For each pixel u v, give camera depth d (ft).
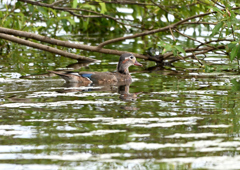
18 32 64.49
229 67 59.11
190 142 27.27
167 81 49.70
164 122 31.53
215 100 38.88
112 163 24.06
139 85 47.29
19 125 30.76
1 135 28.55
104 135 28.55
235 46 51.49
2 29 64.28
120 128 30.07
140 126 30.50
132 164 23.89
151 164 23.88
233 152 25.67
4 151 25.75
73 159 24.59
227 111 34.76
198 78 51.57
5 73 53.26
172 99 39.34
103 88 45.32
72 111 34.65
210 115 33.53
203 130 29.68
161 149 26.12
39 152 25.58
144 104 37.19
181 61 65.62
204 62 63.21
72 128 30.04
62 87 45.50
